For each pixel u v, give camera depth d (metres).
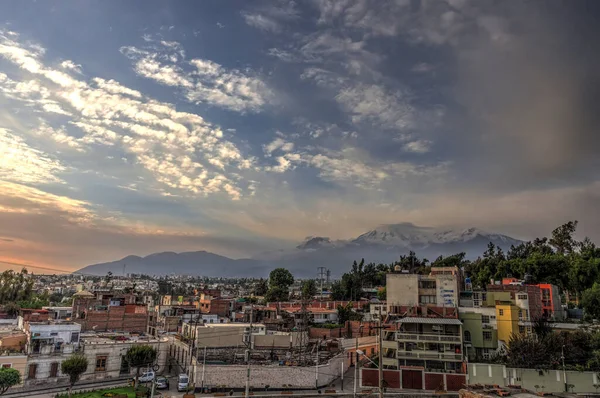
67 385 59.66
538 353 64.69
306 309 109.06
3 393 52.75
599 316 79.44
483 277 114.31
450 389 65.12
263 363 66.81
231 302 125.81
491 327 74.12
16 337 61.81
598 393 59.25
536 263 102.44
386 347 72.69
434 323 70.88
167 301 143.00
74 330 63.59
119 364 66.06
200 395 59.03
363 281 165.88
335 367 72.06
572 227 127.56
